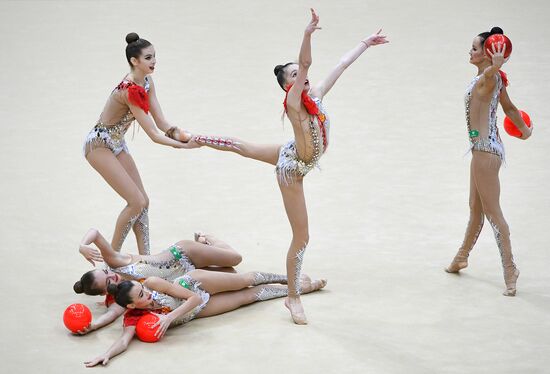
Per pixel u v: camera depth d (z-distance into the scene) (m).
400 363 20.58
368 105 42.34
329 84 23.22
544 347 21.31
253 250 27.95
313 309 23.81
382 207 31.19
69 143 38.12
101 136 25.39
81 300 24.52
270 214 30.94
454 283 25.36
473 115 24.69
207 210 31.34
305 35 20.58
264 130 39.03
